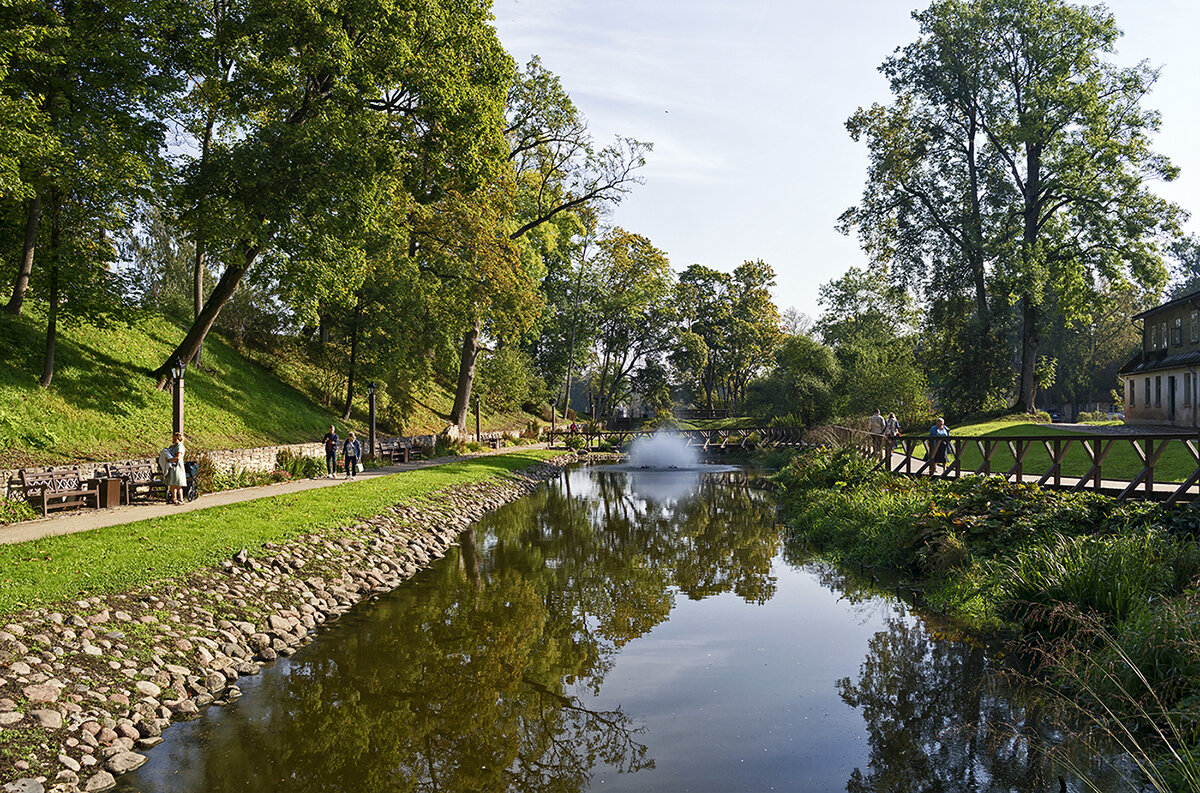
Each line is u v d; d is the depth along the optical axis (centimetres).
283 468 2292
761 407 5584
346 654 878
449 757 614
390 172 2303
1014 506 1177
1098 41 3809
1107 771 545
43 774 516
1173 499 1036
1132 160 3747
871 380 3972
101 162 1720
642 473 3731
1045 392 7275
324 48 1936
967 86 4022
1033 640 825
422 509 1805
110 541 1062
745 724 669
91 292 1933
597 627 1007
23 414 1727
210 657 780
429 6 2212
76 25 1762
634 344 7681
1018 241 3891
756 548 1612
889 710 694
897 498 1591
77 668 654
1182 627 632
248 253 2148
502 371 4853
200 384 2492
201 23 1931
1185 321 3447
